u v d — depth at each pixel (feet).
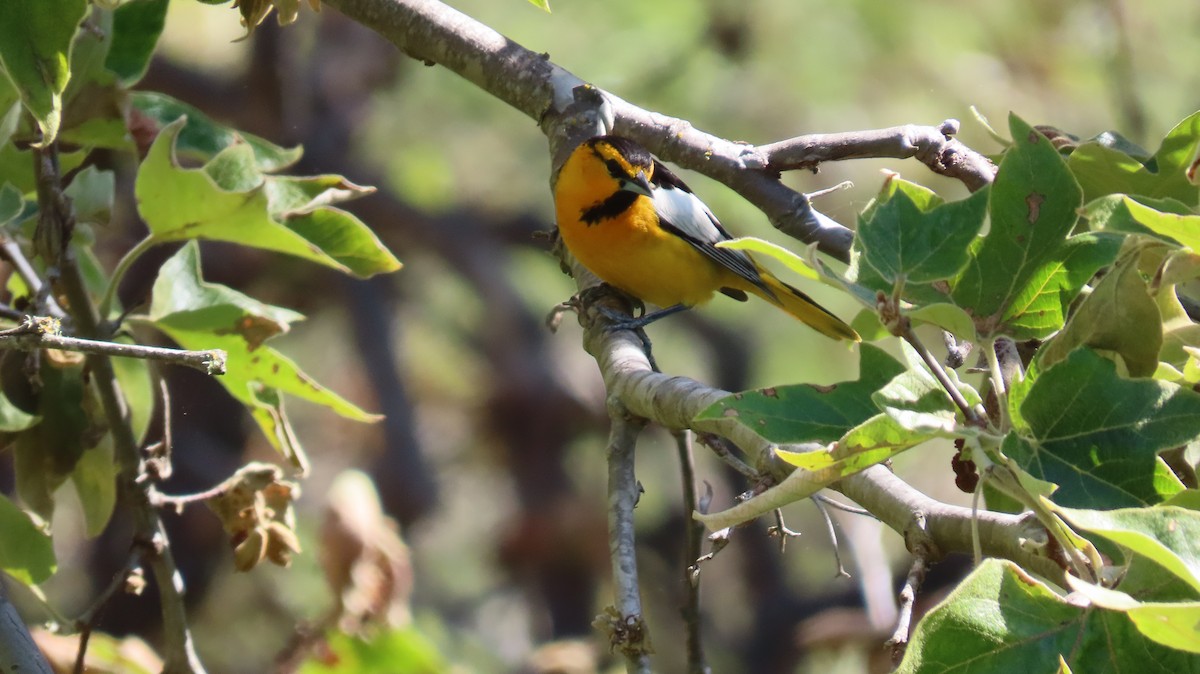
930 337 44.83
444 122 70.28
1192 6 59.57
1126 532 11.23
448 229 70.95
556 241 36.06
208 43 66.28
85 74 25.77
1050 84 59.62
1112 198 15.69
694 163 30.04
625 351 24.32
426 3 30.42
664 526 72.43
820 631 50.96
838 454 13.34
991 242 16.31
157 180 23.36
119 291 59.36
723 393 19.72
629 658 21.06
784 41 59.16
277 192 26.43
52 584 63.46
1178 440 13.99
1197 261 15.53
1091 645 12.90
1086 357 14.47
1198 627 11.12
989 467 13.26
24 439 26.21
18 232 26.71
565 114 30.22
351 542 28.12
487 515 73.26
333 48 67.67
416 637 28.55
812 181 55.98
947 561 50.93
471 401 72.79
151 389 27.76
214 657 59.57
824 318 38.37
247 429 64.80
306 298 69.51
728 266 36.27
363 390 71.31
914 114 58.34
